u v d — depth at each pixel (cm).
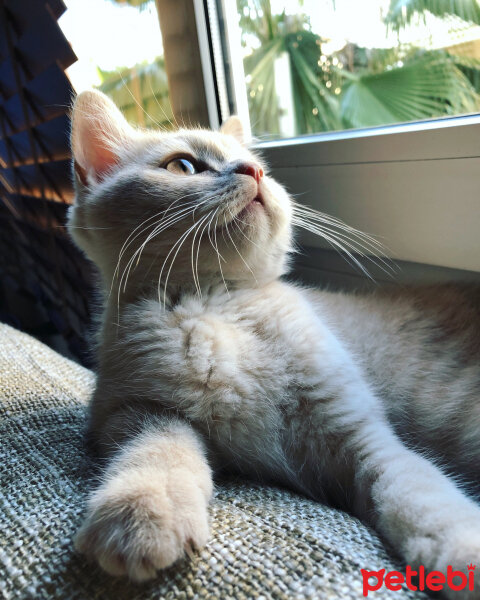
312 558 14
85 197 26
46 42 41
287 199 27
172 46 36
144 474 17
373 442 20
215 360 21
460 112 28
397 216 29
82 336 50
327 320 27
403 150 27
